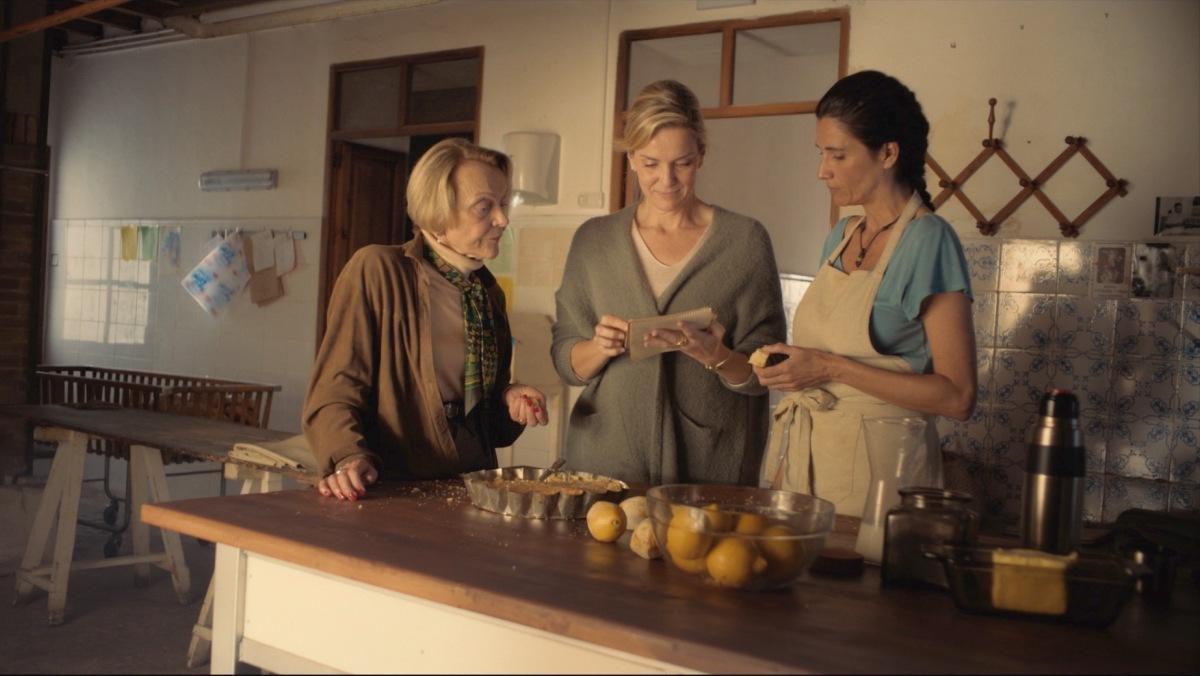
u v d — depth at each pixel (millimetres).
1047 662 1112
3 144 5910
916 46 4328
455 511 1768
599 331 2014
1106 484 3912
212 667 1633
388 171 6824
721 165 6910
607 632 1187
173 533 3947
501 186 2055
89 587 4129
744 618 1232
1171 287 3801
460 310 2107
